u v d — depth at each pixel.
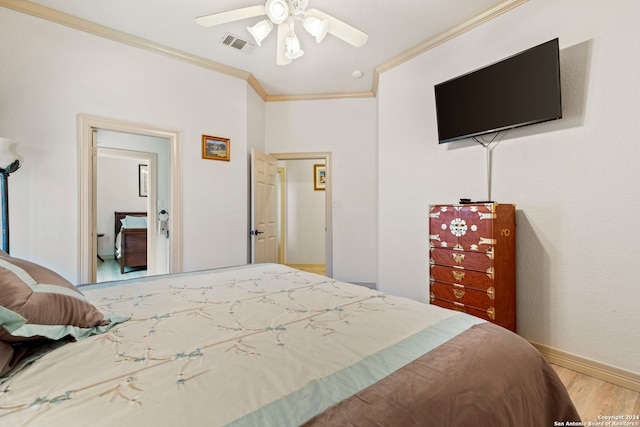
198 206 3.24
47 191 2.43
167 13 2.46
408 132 3.06
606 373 1.84
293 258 5.81
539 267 2.12
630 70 1.76
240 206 3.54
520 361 0.91
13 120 2.31
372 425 0.58
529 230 2.17
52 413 0.58
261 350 0.86
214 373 0.74
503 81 2.21
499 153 2.35
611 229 1.84
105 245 6.48
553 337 2.06
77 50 2.55
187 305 1.25
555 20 2.04
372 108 4.12
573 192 1.98
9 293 0.76
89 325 0.94
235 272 1.92
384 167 3.32
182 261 3.13
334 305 1.26
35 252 2.38
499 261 2.07
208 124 3.30
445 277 2.35
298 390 0.67
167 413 0.59
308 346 0.89
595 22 1.88
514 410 0.79
